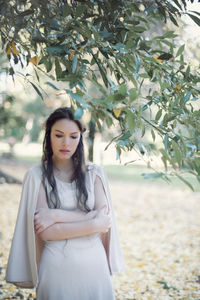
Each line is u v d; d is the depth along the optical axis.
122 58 2.03
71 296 2.14
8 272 2.35
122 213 9.72
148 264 5.52
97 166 2.51
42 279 2.18
